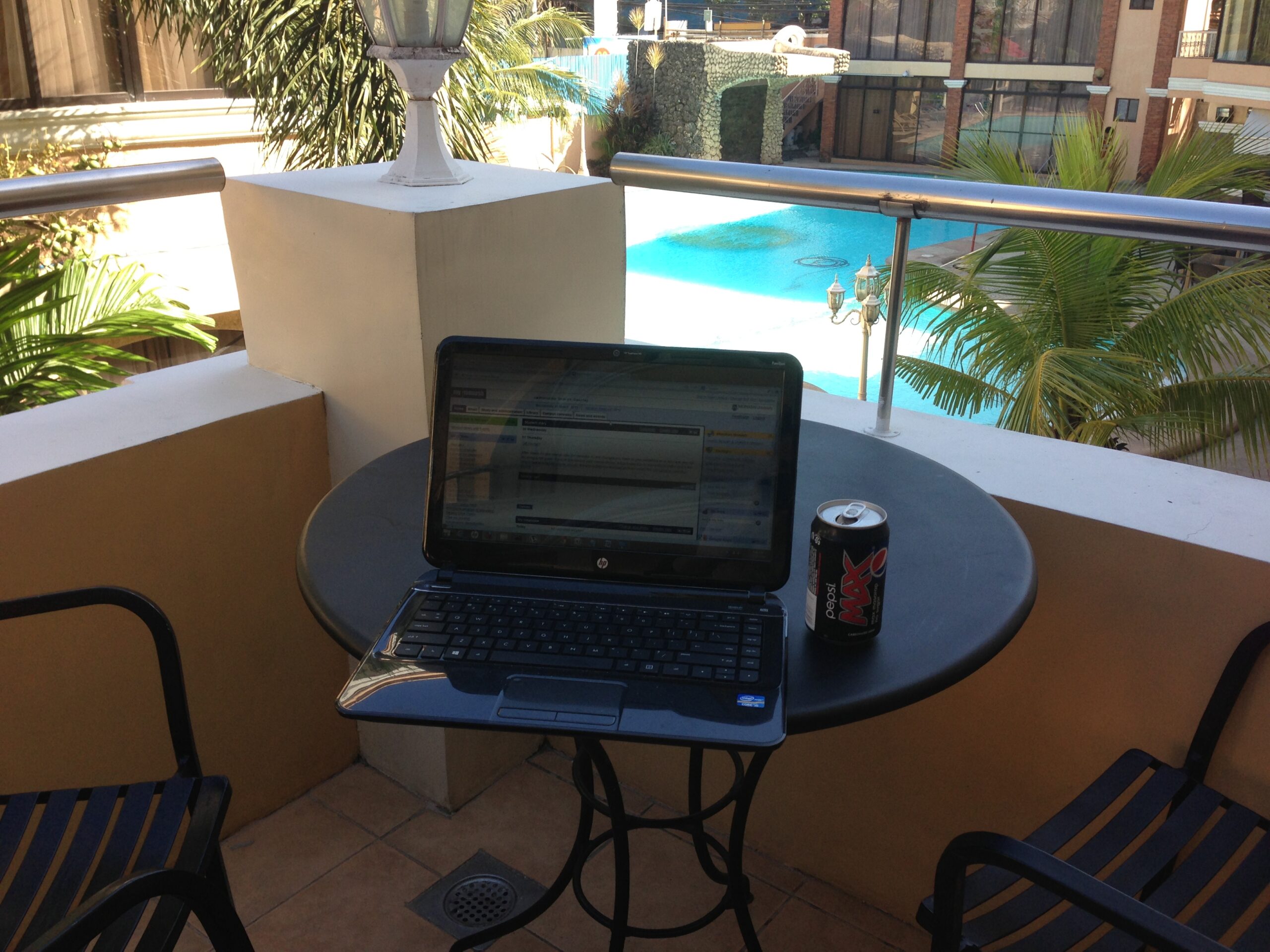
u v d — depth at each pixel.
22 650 1.36
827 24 31.05
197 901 0.81
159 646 1.03
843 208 1.40
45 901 0.92
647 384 0.95
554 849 1.67
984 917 0.94
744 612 0.90
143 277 3.25
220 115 7.30
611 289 1.69
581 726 0.76
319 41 5.00
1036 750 1.33
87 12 6.75
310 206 1.47
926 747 1.42
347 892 1.58
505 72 9.33
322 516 1.10
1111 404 4.91
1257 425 4.89
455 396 0.98
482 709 0.78
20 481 1.30
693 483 0.94
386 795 1.80
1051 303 5.36
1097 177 5.85
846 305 11.96
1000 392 5.40
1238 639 1.13
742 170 1.48
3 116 6.43
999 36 25.11
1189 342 4.96
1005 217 1.26
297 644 1.73
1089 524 1.21
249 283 1.66
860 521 0.85
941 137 26.67
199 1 5.76
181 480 1.49
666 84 20.55
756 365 0.94
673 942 1.49
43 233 6.26
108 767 1.51
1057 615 1.26
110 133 6.93
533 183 1.58
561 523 0.96
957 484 1.17
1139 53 23.11
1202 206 1.15
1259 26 20.58
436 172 1.54
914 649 0.85
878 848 1.52
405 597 0.93
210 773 1.64
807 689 0.80
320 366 1.60
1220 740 1.17
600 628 0.88
